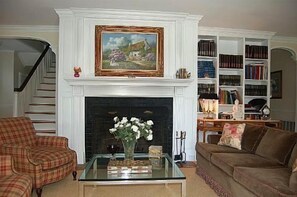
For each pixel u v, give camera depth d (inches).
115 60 175.0
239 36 206.2
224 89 213.5
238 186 103.7
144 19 175.9
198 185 137.2
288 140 114.8
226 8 160.9
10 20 187.3
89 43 173.0
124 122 118.3
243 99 207.2
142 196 121.9
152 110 181.9
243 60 206.5
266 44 214.1
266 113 203.3
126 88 176.7
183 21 178.5
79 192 98.3
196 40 180.7
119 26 174.9
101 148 178.9
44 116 239.8
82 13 169.6
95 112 176.6
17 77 299.1
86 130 175.8
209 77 202.1
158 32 177.3
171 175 103.5
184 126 182.4
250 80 214.4
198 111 200.7
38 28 202.7
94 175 103.1
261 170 100.3
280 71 269.1
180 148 182.1
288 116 257.3
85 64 172.6
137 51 176.6
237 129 149.3
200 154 151.0
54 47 205.3
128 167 105.9
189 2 152.3
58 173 122.3
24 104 237.1
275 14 169.6
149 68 177.5
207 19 182.2
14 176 89.5
